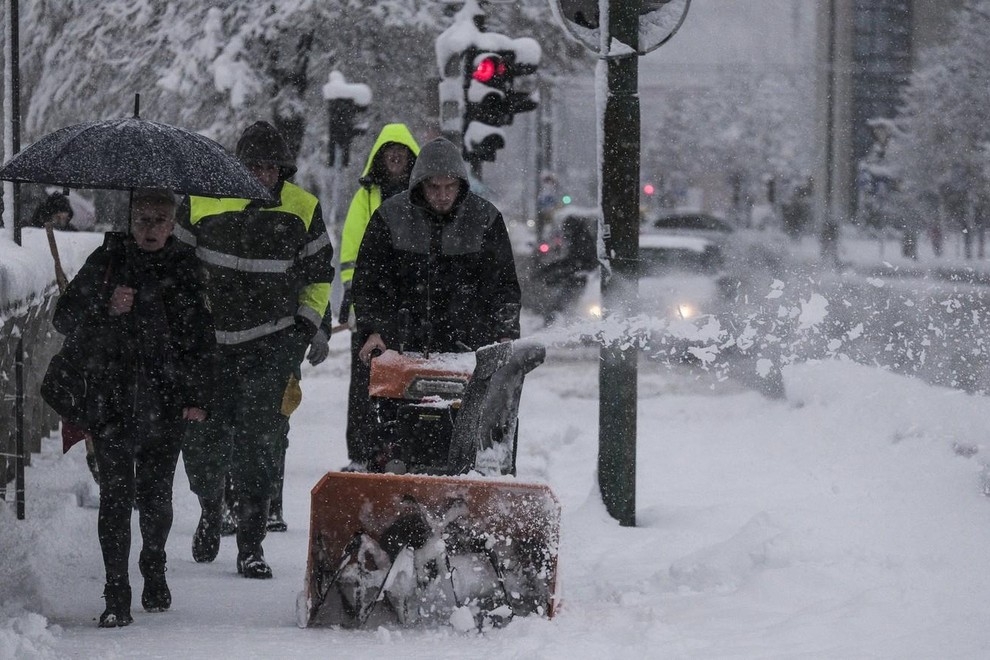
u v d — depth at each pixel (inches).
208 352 733.3
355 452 1133.7
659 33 986.1
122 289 713.6
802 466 1162.6
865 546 789.9
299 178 2753.4
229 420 882.1
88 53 2420.0
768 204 6205.7
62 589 787.4
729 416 1507.1
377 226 821.2
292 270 882.1
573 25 987.9
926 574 722.2
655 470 1194.0
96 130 747.4
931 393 1376.7
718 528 954.1
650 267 2297.0
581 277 2733.8
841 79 5753.0
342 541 668.7
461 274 819.4
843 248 4224.9
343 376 2153.1
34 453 1250.0
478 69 1663.4
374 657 585.6
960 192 4530.0
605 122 989.2
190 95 2377.0
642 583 757.3
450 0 1733.5
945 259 4101.9
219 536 903.1
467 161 1688.0
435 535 662.5
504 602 660.1
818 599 692.7
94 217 2170.3
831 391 1430.9
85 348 713.0
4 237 1149.1
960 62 4687.5
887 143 4643.2
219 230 871.7
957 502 948.6
